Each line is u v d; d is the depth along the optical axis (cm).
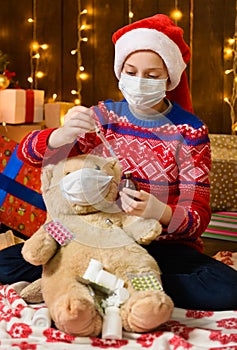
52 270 147
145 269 144
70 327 132
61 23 325
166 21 168
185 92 185
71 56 327
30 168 247
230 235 255
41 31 328
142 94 160
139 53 161
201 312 151
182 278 154
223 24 309
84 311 130
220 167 285
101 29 322
